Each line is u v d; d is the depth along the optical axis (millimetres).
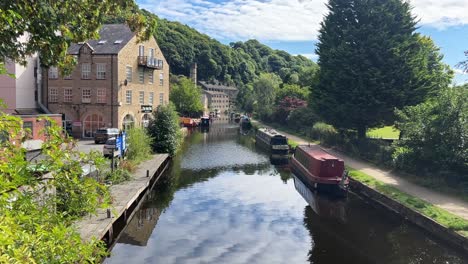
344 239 16125
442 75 38719
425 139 22328
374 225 17859
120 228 16594
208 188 24609
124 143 27641
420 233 16656
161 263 13477
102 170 20141
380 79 32656
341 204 21625
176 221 18016
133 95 40562
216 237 16109
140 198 20938
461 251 14109
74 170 5613
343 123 37219
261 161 35562
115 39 39844
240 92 124312
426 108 23609
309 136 48969
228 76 143875
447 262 13625
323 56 38438
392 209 19406
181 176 28031
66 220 6047
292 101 64312
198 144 47000
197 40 134625
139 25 11742
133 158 28125
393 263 13695
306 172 26266
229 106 138375
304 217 19047
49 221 5336
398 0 34750
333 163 24406
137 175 23609
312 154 26969
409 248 15023
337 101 35688
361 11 35219
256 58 180500
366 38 34125
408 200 18922
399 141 24938
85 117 38469
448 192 20359
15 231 4020
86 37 10867
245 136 57969
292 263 13766
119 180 21125
